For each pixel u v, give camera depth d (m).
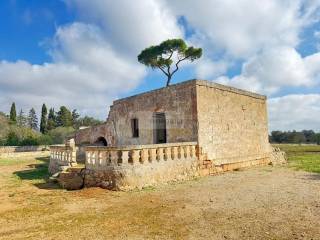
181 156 16.05
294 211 8.62
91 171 14.23
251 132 23.05
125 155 13.33
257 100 24.53
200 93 17.89
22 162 30.48
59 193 13.05
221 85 19.88
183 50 34.66
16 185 16.00
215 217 8.32
